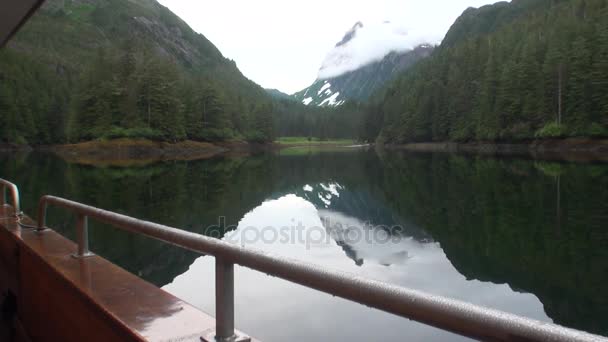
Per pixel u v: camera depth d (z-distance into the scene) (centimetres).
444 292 723
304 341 435
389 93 15125
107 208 1617
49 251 257
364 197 2056
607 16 6675
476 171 3353
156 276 708
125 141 7462
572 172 2984
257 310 518
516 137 6862
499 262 916
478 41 11588
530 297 710
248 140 11775
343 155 7719
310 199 1952
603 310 648
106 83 7988
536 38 8106
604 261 920
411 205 1791
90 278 207
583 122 5872
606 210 1538
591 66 5941
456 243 1093
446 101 9400
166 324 152
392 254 934
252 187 2441
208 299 589
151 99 8212
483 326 67
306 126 19050
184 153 8431
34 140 9375
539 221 1397
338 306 530
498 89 7550
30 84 10694
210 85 10062
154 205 1703
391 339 439
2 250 336
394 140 11669
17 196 357
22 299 295
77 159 6009
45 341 253
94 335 182
